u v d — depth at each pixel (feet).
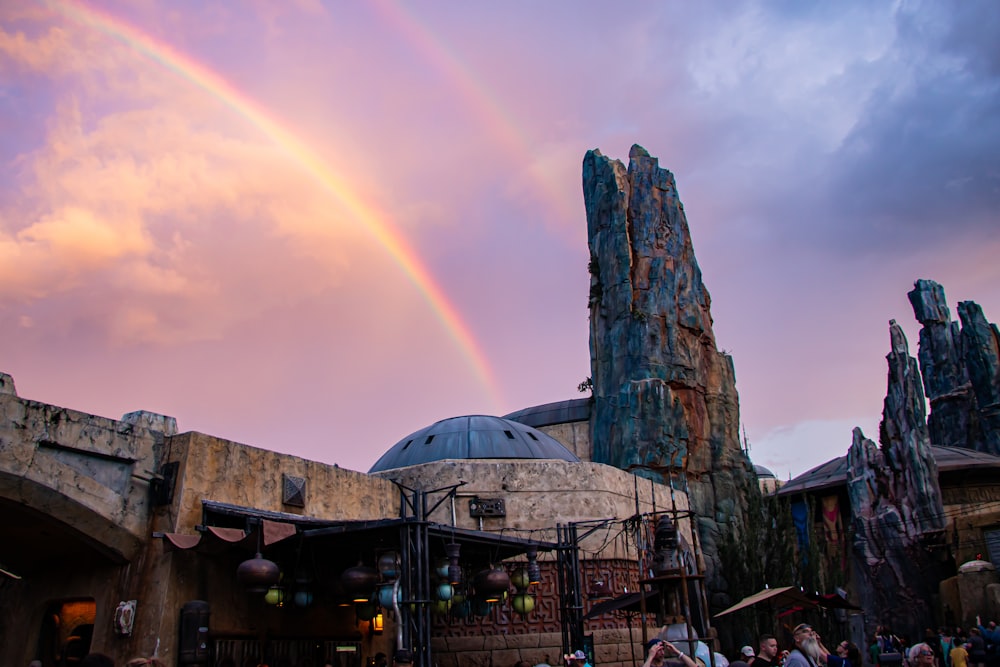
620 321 171.22
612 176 186.50
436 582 60.18
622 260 176.04
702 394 168.55
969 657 77.05
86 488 49.85
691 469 159.12
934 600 154.61
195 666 50.01
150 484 53.98
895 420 168.76
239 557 56.49
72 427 49.67
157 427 59.98
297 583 57.93
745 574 129.70
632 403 156.76
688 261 180.75
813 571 132.67
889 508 162.81
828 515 177.06
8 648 55.67
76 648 54.85
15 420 46.73
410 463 105.19
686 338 170.60
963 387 241.14
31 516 48.62
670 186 187.83
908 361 172.86
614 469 100.53
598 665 86.12
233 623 55.36
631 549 96.48
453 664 84.17
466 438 105.91
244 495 58.65
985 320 231.50
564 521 91.81
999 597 128.88
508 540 62.90
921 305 267.59
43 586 55.62
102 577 52.70
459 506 89.61
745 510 160.35
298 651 61.98
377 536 55.72
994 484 171.32
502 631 85.81
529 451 105.60
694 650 50.88
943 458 175.01
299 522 55.88
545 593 88.33
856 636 143.95
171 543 50.49
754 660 35.63
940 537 157.99
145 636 49.52
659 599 58.59
